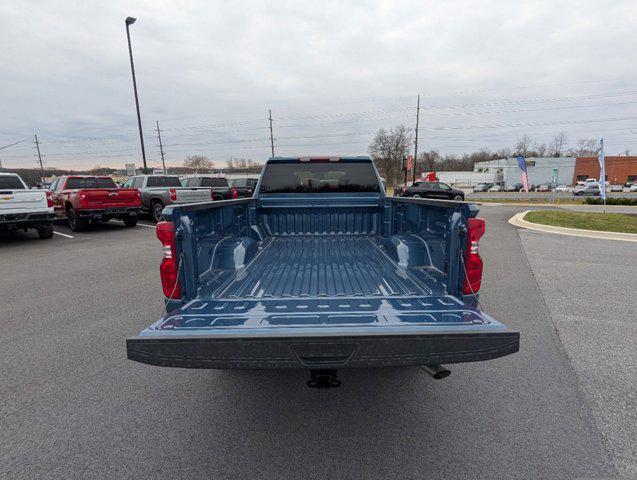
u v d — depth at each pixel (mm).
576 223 13062
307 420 2730
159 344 2084
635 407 2828
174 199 14352
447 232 2826
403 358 2096
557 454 2363
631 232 11203
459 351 2107
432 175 35656
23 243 10734
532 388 3096
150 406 2910
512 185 73375
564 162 72625
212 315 2385
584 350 3748
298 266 3564
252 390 3129
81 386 3195
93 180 14852
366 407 2881
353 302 2621
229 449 2438
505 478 2178
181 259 2664
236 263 3479
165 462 2326
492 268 7164
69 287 6172
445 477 2189
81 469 2271
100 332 4332
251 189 20188
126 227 14312
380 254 4016
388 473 2223
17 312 5000
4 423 2707
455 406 2873
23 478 2201
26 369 3484
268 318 2326
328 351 2084
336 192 5047
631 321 4492
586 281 6238
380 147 78188
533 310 4863
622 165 71000
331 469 2260
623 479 2160
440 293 2832
